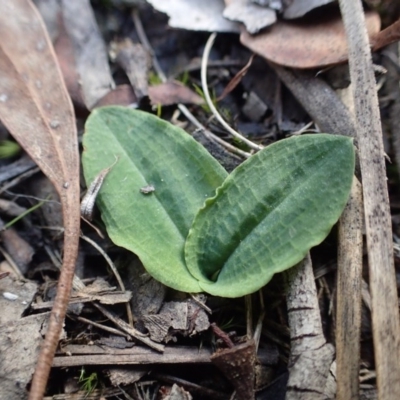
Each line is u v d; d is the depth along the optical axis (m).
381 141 0.21
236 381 0.20
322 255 0.22
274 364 0.21
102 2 0.26
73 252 0.21
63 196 0.21
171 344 0.21
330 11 0.23
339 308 0.20
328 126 0.22
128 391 0.20
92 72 0.24
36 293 0.21
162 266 0.21
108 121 0.22
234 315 0.21
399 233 0.22
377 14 0.23
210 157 0.21
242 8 0.24
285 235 0.20
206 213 0.21
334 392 0.20
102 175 0.22
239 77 0.24
